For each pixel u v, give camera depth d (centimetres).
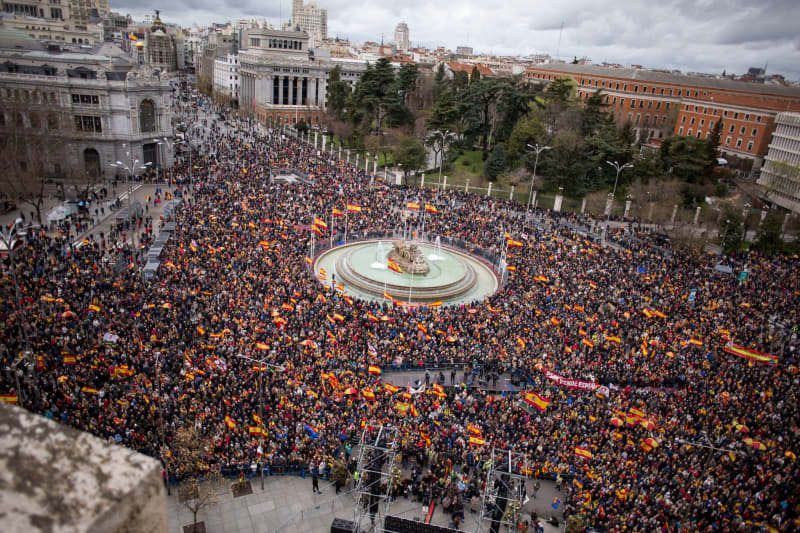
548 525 3406
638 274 6688
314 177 10044
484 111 13275
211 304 4994
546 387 4412
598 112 11769
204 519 3183
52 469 393
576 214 9894
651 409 4178
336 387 4066
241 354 4303
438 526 3048
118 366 3888
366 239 8112
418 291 6662
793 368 4709
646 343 5125
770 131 12975
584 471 3569
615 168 10744
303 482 3541
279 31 18862
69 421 3294
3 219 7638
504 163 11512
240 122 16938
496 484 3419
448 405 4244
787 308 6103
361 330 4984
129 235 7219
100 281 5212
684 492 3262
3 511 350
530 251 7281
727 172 11619
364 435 3253
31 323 4269
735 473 3491
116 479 394
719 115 14088
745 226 8912
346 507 3369
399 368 4762
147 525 407
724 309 5944
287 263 6131
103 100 9812
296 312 5103
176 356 4172
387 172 12244
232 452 3506
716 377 4606
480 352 4888
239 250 6203
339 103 15562
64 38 15762
